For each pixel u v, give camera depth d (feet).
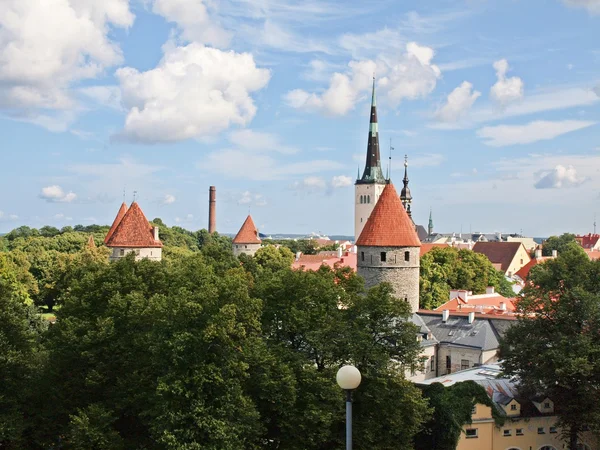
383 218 218.79
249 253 467.93
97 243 529.86
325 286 149.69
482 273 390.83
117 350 136.67
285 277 153.17
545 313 169.68
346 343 137.69
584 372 147.43
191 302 123.03
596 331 159.74
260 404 133.49
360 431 133.69
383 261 216.74
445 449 152.15
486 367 200.85
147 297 157.38
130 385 132.87
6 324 135.54
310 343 137.69
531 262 509.35
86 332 139.64
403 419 138.92
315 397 130.11
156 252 305.32
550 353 153.99
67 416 135.74
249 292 158.20
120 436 128.98
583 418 154.51
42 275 407.85
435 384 159.94
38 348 158.20
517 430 160.25
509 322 222.69
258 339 130.00
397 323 147.64
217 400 120.98
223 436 114.21
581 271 173.88
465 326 228.63
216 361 123.54
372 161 540.11
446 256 374.02
